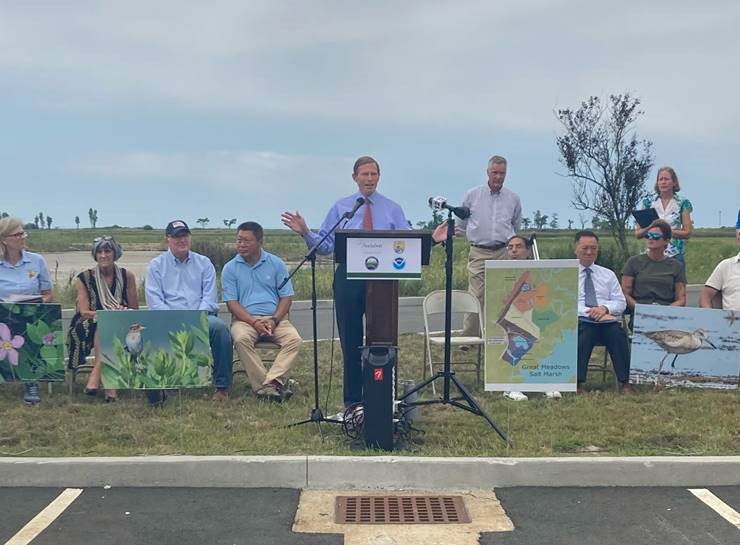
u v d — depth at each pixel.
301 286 16.12
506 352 7.23
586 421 6.48
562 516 4.76
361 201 6.01
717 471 5.30
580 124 16.84
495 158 9.12
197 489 5.20
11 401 7.26
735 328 7.56
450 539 4.45
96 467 5.25
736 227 8.12
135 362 7.09
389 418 5.64
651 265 8.12
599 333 7.73
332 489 5.21
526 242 8.17
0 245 7.62
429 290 16.22
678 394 7.45
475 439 5.96
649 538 4.45
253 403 7.20
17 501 4.98
